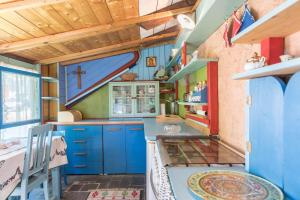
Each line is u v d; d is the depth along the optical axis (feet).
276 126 3.05
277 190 2.86
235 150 5.20
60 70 13.24
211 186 3.02
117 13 7.68
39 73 11.78
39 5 5.72
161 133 7.51
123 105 14.20
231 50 5.66
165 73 14.16
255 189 2.89
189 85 10.87
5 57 9.44
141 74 14.78
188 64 7.71
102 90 14.58
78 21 7.60
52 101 13.06
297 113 2.64
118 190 10.30
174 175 3.59
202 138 6.64
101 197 9.55
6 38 7.84
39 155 7.47
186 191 2.96
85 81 14.24
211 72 6.75
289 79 2.95
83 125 12.32
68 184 11.05
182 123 10.47
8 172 6.10
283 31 3.14
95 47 11.69
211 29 6.93
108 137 12.43
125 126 12.48
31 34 7.88
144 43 13.53
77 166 12.31
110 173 12.50
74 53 11.84
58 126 12.28
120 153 12.48
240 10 5.00
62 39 8.84
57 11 6.55
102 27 8.48
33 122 11.19
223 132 6.31
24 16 6.45
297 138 2.64
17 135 10.28
